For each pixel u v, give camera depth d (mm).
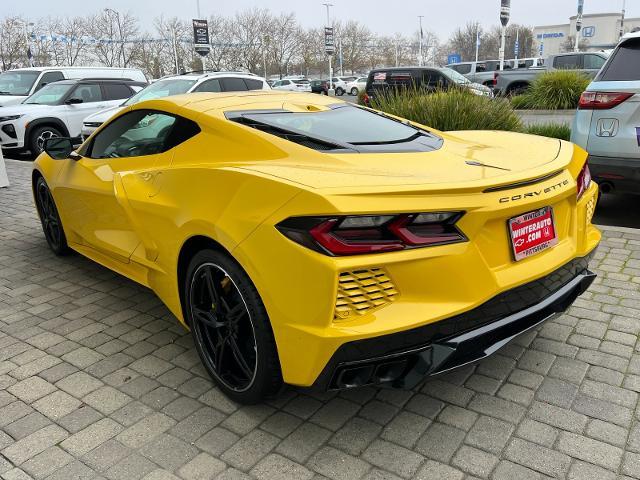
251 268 2250
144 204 3025
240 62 59750
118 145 3635
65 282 4289
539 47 80938
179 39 52656
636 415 2510
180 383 2869
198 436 2449
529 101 12422
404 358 2170
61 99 11555
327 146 2719
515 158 2678
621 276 4008
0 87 13930
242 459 2303
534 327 2543
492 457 2277
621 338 3170
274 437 2432
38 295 4051
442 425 2484
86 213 3859
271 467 2254
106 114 9836
